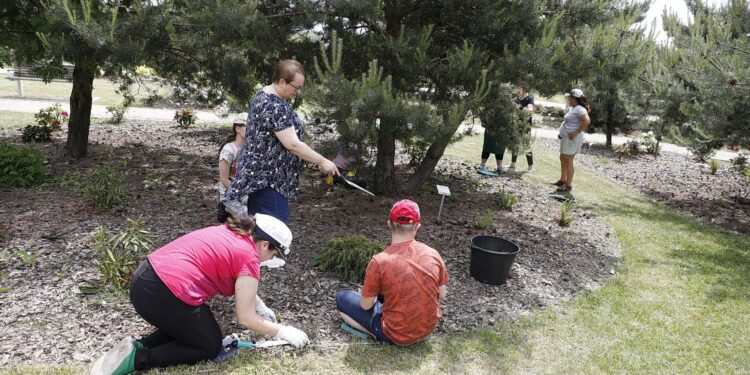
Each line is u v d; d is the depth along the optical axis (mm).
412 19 5953
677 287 4621
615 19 5691
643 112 10125
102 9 5746
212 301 3596
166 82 8773
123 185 6023
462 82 5383
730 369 3301
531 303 4059
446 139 5281
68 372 2734
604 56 5305
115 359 2678
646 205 7734
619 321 3875
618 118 12945
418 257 3119
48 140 9031
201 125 12312
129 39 4824
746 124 6754
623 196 8234
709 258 5465
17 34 5930
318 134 5793
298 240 4855
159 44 5156
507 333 3557
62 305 3410
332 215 5766
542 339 3523
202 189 6531
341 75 4652
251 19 4754
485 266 4215
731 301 4352
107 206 5293
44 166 6645
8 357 2822
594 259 5215
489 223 5777
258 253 2889
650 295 4406
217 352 2889
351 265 4125
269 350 3078
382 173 6641
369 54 5457
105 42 4738
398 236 3182
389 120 4770
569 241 5676
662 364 3320
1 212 5090
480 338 3449
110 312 3373
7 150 6320
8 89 16078
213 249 2701
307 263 4328
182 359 2811
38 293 3539
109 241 3865
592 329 3721
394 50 5102
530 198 7480
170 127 11633
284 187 3635
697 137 8398
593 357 3346
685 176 10281
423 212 6180
